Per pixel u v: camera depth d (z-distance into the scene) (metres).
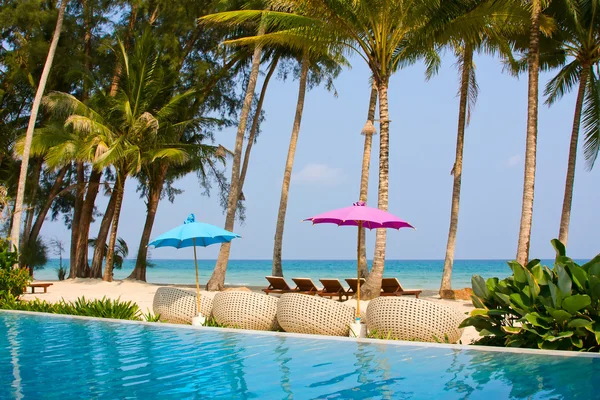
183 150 24.17
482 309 7.78
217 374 6.38
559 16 18.12
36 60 25.83
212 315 10.73
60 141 23.34
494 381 5.80
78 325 10.29
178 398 5.43
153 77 24.41
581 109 18.89
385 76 16.19
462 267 90.81
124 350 7.82
